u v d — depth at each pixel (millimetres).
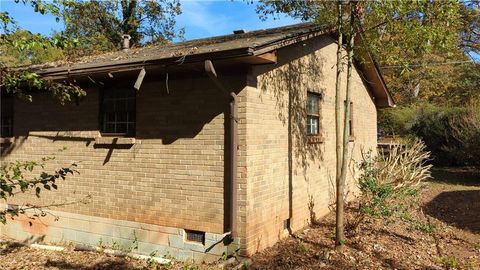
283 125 7445
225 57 5523
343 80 10742
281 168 7375
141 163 7172
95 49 21859
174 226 6812
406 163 8648
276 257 6332
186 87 6730
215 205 6457
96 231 7668
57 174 4395
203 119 6574
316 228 8266
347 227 8070
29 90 8531
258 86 6586
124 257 6883
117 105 7613
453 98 26078
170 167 6867
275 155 7148
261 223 6664
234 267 5836
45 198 8367
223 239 6355
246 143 6219
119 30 26156
